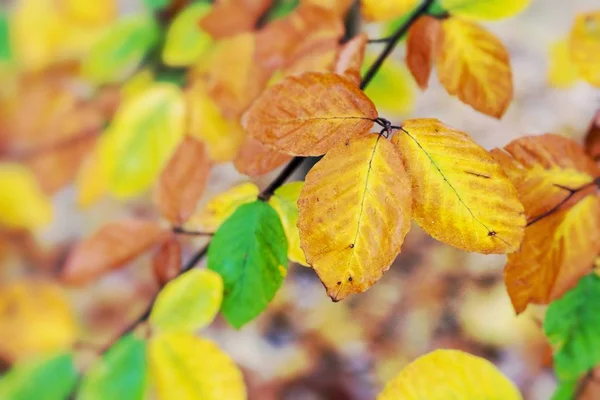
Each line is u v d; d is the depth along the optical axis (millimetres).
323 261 491
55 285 555
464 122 536
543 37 543
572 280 524
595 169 524
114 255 550
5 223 559
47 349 546
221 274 530
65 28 578
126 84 574
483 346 535
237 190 531
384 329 548
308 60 546
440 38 539
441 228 493
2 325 548
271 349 550
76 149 570
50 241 562
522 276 526
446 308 542
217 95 561
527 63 544
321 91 501
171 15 576
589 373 526
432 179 493
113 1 577
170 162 554
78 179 567
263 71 558
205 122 560
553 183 521
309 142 499
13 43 577
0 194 563
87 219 562
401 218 491
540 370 528
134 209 555
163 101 566
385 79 541
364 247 490
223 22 564
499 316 533
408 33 540
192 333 537
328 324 551
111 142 564
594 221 522
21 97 575
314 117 500
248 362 546
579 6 542
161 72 574
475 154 495
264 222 525
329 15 545
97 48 577
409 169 493
